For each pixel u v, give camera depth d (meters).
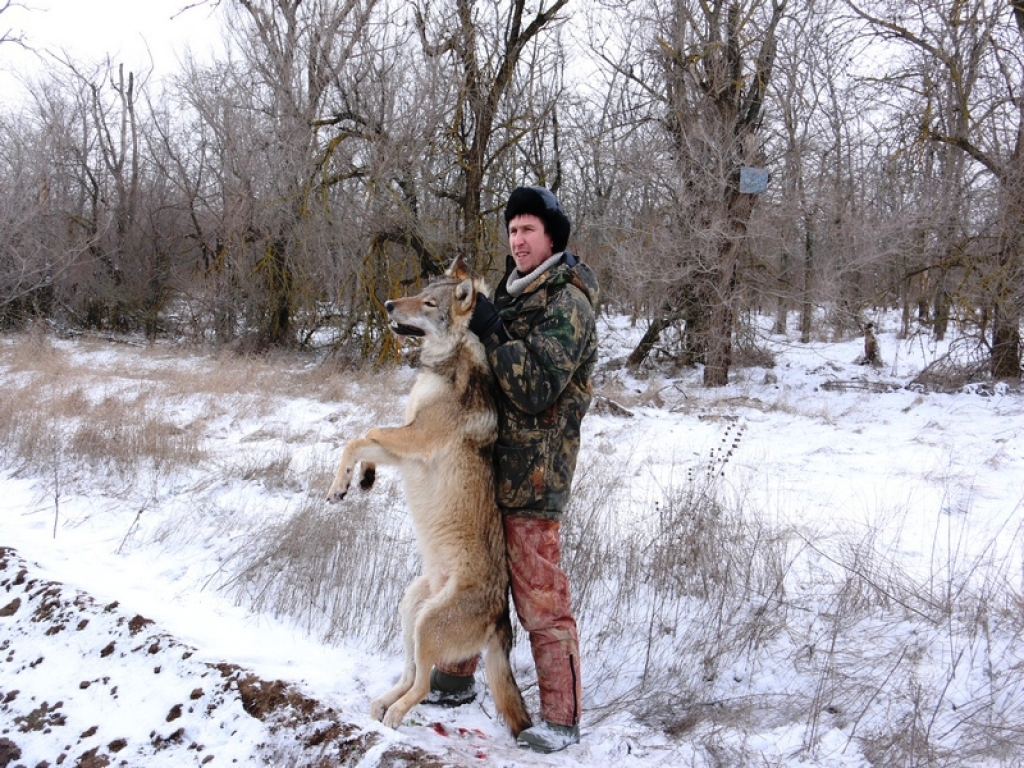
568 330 3.11
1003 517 6.37
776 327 22.75
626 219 18.61
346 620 4.45
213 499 6.86
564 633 3.28
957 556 5.34
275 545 5.32
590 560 5.11
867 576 4.82
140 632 3.83
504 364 3.07
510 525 3.39
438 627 3.25
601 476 7.19
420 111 16.72
